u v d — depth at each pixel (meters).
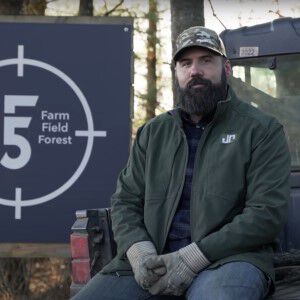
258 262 4.79
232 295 4.57
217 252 4.79
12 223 9.16
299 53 6.74
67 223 9.16
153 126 5.34
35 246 9.16
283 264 5.44
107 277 5.16
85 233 5.65
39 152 9.17
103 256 5.73
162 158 5.23
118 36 9.19
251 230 4.79
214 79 5.17
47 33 9.21
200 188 5.02
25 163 9.18
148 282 4.84
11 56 9.21
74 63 9.19
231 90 5.27
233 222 4.84
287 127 6.73
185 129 5.25
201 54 5.16
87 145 9.16
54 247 9.15
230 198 4.97
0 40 9.21
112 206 5.39
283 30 6.76
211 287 4.64
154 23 12.71
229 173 4.99
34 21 9.20
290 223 6.11
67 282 11.34
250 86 6.86
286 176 4.99
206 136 5.10
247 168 5.00
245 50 6.86
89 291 5.07
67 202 9.18
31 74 9.21
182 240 5.06
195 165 5.08
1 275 11.17
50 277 11.38
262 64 6.84
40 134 9.18
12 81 9.20
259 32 6.85
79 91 9.18
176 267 4.79
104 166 9.14
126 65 9.17
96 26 9.19
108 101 9.16
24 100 9.20
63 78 9.19
